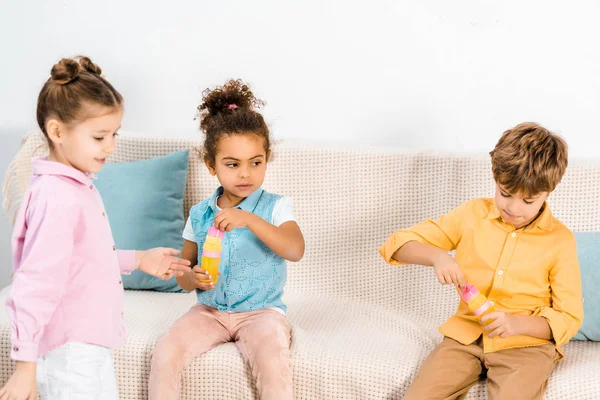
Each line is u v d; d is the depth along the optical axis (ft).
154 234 7.15
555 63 7.19
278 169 7.22
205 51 7.88
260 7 7.68
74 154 4.91
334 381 5.82
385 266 7.19
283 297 7.17
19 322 4.65
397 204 7.14
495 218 5.87
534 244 5.78
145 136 7.51
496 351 5.70
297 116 7.85
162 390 5.66
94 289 5.03
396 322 6.77
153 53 7.97
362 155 7.14
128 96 8.10
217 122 6.03
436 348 5.93
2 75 8.21
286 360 5.81
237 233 6.28
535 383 5.43
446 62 7.41
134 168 7.25
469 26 7.29
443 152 7.11
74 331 4.97
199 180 7.42
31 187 4.91
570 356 6.00
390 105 7.63
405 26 7.42
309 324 6.56
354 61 7.60
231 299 6.26
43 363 5.02
